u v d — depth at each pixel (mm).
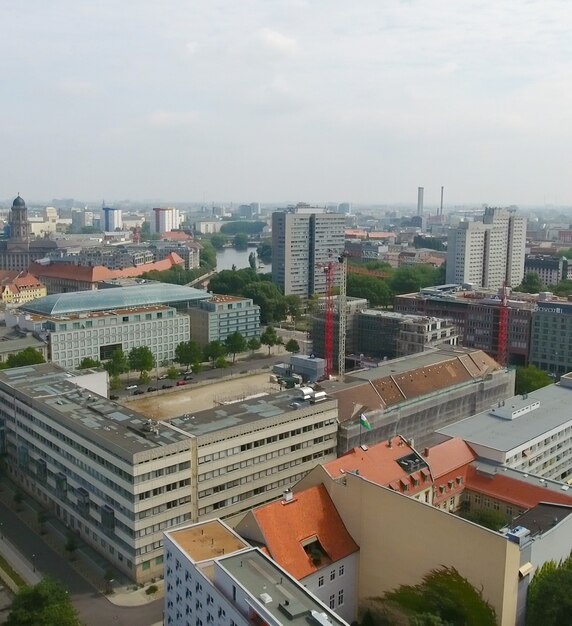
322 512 141750
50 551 167125
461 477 175375
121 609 144875
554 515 140750
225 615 106875
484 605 118625
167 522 158000
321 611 100062
